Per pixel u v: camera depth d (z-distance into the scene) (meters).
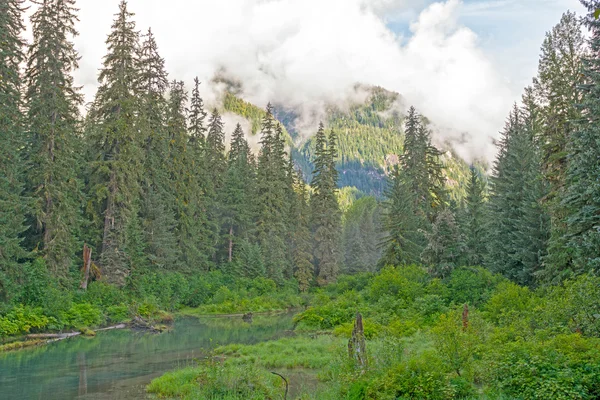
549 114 30.67
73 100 34.03
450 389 10.99
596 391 10.12
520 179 36.84
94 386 15.02
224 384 13.89
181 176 51.22
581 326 15.23
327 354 19.59
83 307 29.89
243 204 61.62
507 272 33.59
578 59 29.84
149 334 28.41
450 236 36.50
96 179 38.44
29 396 13.77
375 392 11.53
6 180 25.27
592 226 18.52
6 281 23.80
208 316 41.09
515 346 12.02
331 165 67.12
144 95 46.84
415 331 24.55
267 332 29.69
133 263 38.41
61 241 31.12
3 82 26.84
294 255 65.19
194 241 51.66
